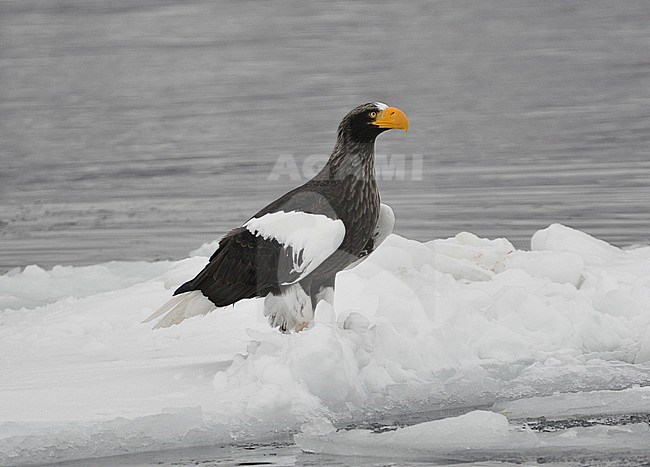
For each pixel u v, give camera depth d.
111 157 43.09
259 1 103.50
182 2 104.56
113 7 103.50
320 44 83.06
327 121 50.81
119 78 71.62
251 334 9.83
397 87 62.72
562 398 9.96
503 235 23.03
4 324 12.92
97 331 12.10
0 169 41.06
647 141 39.78
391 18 95.50
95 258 23.58
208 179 35.91
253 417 8.86
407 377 9.93
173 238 25.62
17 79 72.62
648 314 11.55
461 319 10.88
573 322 11.38
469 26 90.25
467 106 54.09
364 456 8.40
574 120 47.34
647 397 9.92
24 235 26.73
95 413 8.70
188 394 9.21
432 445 8.66
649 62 68.06
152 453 8.45
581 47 76.56
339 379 9.28
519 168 34.03
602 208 26.20
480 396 10.02
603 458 8.35
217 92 64.00
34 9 103.75
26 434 8.20
